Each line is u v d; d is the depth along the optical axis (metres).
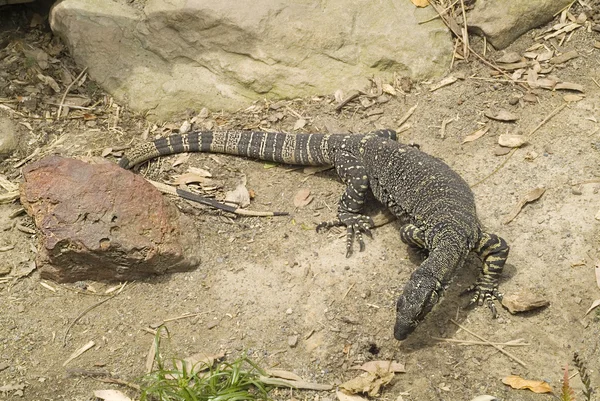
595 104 3.97
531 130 3.94
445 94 4.05
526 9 4.14
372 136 3.86
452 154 3.91
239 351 3.60
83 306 3.68
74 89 4.07
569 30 4.14
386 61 4.09
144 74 4.07
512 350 3.59
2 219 3.79
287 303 3.66
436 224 3.66
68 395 3.54
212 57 4.07
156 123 4.05
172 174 3.92
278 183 3.90
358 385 3.53
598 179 3.81
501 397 3.52
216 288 3.70
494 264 3.66
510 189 3.82
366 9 4.11
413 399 3.53
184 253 3.71
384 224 3.82
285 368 3.57
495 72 4.08
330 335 3.61
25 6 4.20
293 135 3.92
